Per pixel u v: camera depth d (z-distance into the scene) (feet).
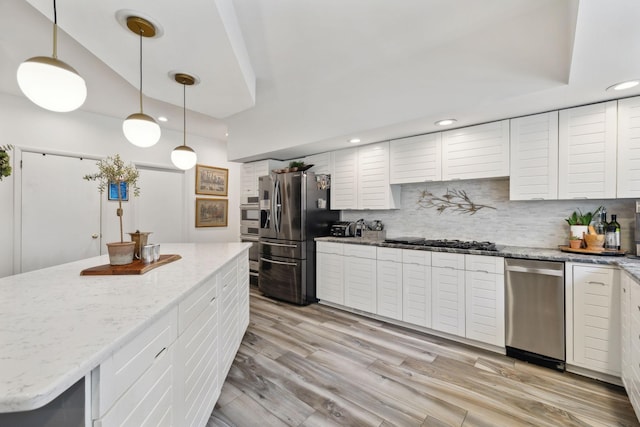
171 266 5.99
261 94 10.93
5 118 10.30
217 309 5.90
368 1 5.89
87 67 8.78
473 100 7.30
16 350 2.44
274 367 7.32
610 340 6.34
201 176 16.81
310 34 7.00
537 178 7.84
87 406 2.44
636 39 4.67
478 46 7.12
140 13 4.58
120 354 2.81
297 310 11.60
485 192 9.73
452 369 7.20
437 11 6.23
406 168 10.32
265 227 13.61
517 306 7.54
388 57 8.23
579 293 6.71
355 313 11.27
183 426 4.22
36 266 10.98
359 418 5.51
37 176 11.03
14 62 8.41
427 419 5.47
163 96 7.97
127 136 5.94
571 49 5.15
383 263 10.18
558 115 7.56
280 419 5.49
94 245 12.48
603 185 7.00
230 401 6.02
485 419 5.46
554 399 6.01
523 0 5.88
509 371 7.08
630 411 5.60
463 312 8.44
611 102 6.93
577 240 7.55
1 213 10.19
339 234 12.62
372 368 7.26
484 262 8.05
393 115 8.72
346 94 9.82
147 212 14.47
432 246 9.20
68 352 2.42
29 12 6.35
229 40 5.40
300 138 11.44
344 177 12.21
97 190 12.60
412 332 9.46
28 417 2.45
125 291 4.19
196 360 4.75
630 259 6.45
